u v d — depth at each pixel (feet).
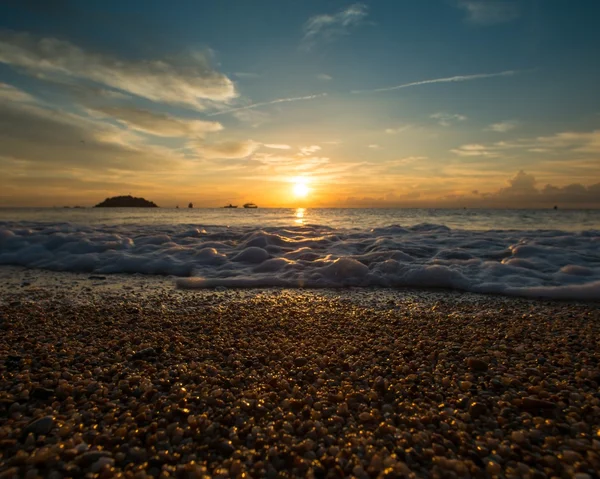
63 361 9.57
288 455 5.95
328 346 10.84
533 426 6.77
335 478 5.47
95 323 13.08
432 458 5.87
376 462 5.73
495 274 20.31
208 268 22.84
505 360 9.66
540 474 5.53
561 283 18.67
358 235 35.12
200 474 5.51
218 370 9.12
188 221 71.15
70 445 6.13
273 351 10.37
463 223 68.18
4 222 44.29
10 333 11.85
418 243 29.94
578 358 9.71
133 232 36.50
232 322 13.30
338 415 7.17
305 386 8.34
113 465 5.73
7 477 5.40
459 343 11.02
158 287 19.13
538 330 12.19
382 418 7.05
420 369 9.16
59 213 112.37
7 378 8.56
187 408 7.32
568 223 68.18
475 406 7.21
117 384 8.38
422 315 14.26
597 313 14.33
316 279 20.34
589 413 7.11
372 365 9.48
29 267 23.79
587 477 5.40
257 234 31.12
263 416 7.13
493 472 5.61
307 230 39.52
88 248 27.14
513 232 37.70
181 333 12.05
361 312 14.71
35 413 7.12
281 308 15.28
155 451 6.08
